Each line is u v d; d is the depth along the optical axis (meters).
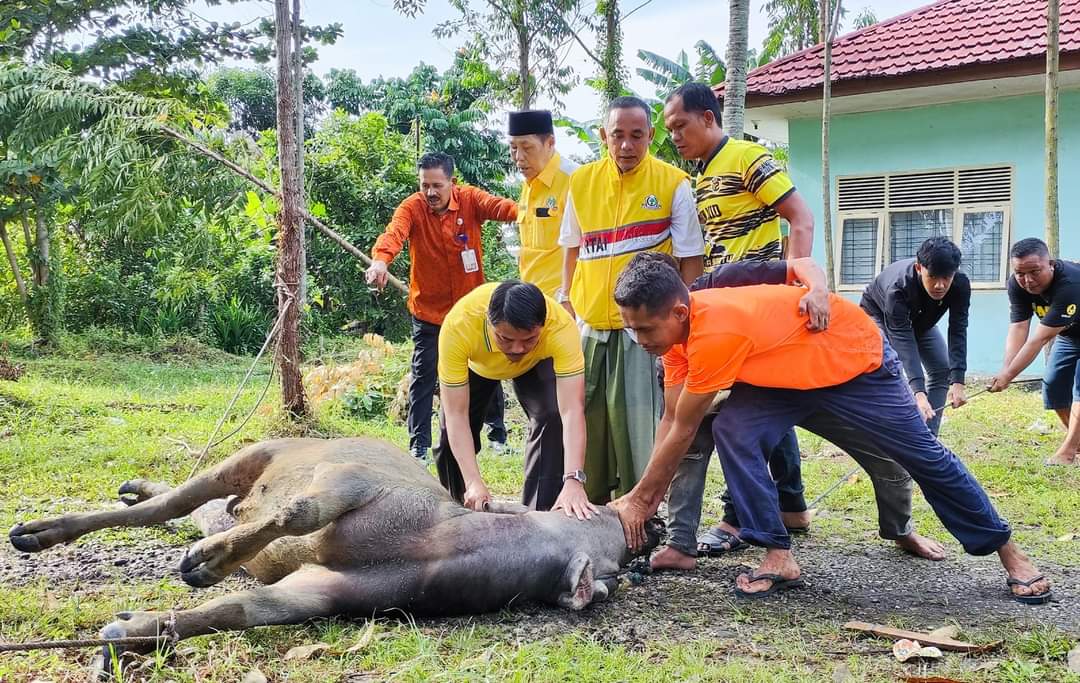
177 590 4.01
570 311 5.27
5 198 14.34
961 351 6.05
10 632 3.46
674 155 14.84
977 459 7.14
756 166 4.75
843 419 4.11
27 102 8.98
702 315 3.86
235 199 9.09
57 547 4.61
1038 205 12.25
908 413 4.05
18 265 16.06
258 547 3.42
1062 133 12.09
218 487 4.26
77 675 3.09
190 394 10.30
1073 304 6.29
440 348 4.49
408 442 7.76
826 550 4.98
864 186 13.34
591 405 4.91
